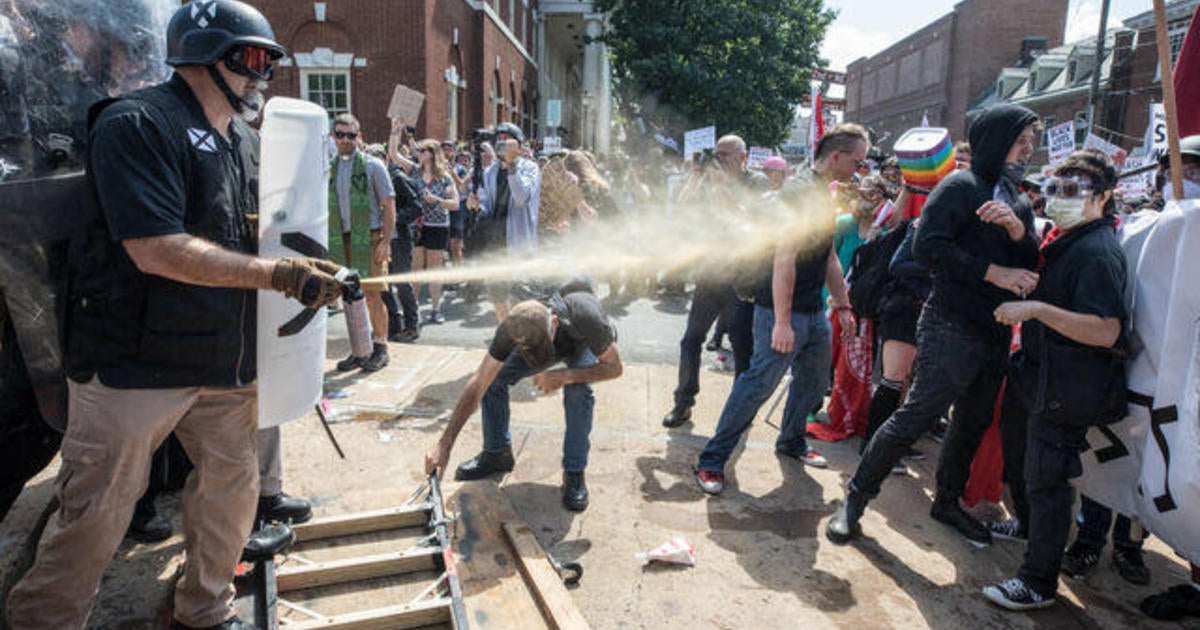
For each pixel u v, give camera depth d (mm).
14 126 2170
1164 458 2764
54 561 1995
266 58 2119
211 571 2266
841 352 4742
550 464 4008
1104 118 26734
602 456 4168
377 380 5176
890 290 4129
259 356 2201
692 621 2740
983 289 3162
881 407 4141
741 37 23984
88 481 1966
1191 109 3959
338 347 6070
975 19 40781
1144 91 25125
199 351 2006
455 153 11492
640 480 3893
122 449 1966
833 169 3652
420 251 7957
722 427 3838
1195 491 2670
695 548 3250
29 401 2467
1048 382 2859
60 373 2281
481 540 3082
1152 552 3559
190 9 2010
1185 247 2686
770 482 3973
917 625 2799
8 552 2584
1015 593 2920
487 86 21312
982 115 3166
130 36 2605
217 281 1880
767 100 25266
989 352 3211
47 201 2225
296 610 2500
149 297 1930
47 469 3293
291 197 2195
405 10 15914
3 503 2580
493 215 5711
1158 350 2787
